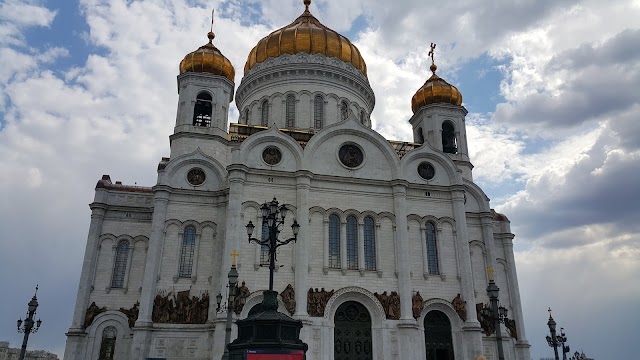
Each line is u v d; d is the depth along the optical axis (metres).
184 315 43.84
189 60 53.78
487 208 54.88
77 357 44.03
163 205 46.50
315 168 48.50
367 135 50.88
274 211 26.39
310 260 45.19
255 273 43.53
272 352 19.17
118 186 51.25
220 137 51.53
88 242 47.88
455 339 46.09
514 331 53.44
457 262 48.72
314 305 43.47
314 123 60.00
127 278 47.41
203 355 42.88
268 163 47.78
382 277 46.12
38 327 37.94
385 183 49.28
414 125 63.19
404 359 43.25
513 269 55.91
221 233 46.75
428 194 50.72
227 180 48.62
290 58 61.19
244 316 41.84
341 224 47.22
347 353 43.56
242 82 64.56
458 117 59.91
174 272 45.12
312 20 68.56
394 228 48.16
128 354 44.91
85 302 45.88
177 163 48.31
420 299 45.97
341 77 61.94
